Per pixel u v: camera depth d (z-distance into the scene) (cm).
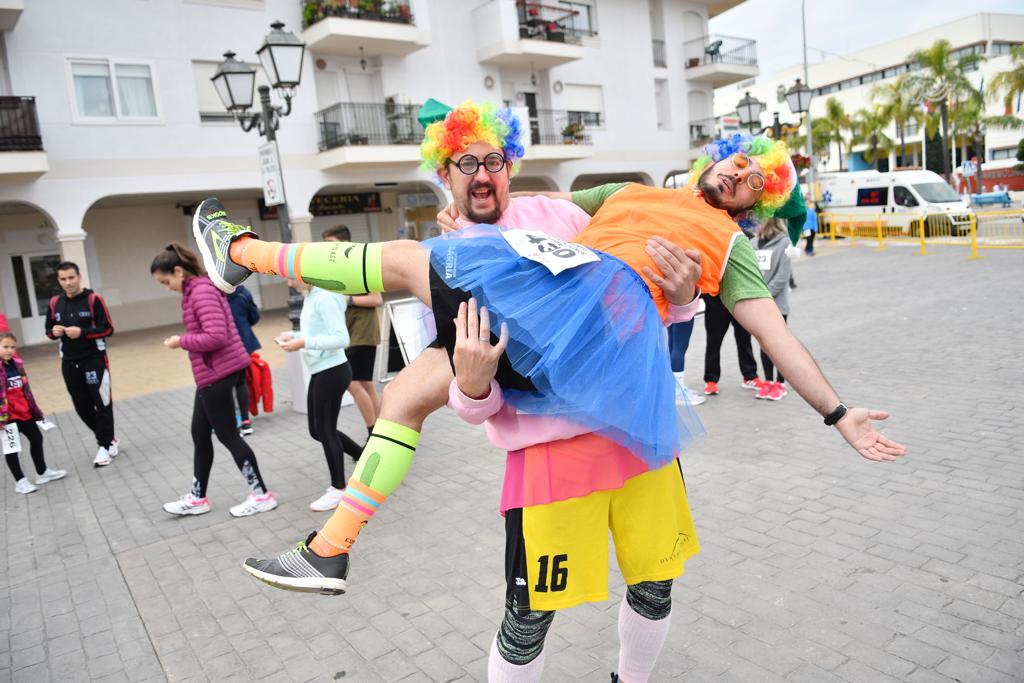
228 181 1758
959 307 1052
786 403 663
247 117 991
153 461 690
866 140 4950
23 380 624
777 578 349
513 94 2322
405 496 515
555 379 166
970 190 4641
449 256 175
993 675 264
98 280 2036
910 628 298
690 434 203
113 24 1605
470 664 305
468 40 2186
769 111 6756
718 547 388
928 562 350
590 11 2492
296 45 901
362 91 2027
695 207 204
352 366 606
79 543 488
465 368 164
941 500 419
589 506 189
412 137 1973
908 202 2417
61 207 1558
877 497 432
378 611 356
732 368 839
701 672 282
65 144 1556
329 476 585
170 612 376
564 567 190
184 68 1692
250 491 554
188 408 945
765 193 215
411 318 801
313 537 175
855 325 1007
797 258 2131
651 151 2664
